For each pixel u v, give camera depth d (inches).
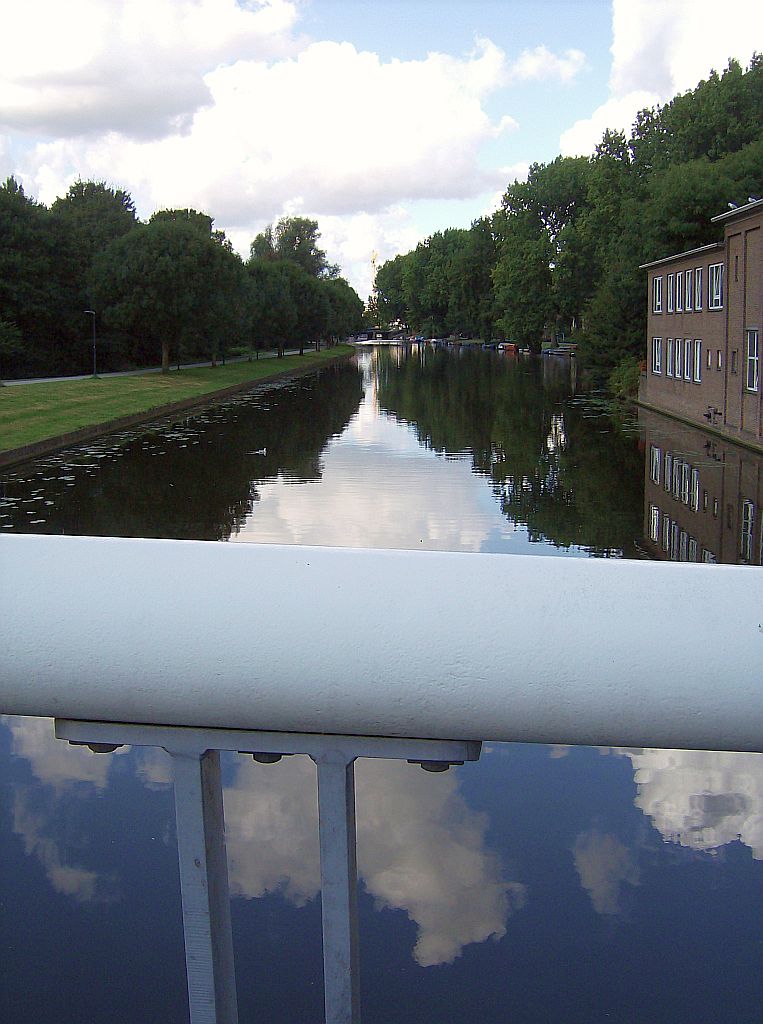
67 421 1368.1
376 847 134.3
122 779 142.3
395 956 103.7
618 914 111.2
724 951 101.7
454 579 27.8
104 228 3152.1
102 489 864.9
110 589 28.2
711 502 768.9
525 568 27.9
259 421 1526.8
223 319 2529.5
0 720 174.7
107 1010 77.4
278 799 147.1
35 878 104.3
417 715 27.6
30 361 2331.4
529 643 27.0
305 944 101.5
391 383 2500.0
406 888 120.3
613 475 925.2
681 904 114.4
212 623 27.7
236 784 153.8
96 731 30.4
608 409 1710.1
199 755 30.2
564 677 26.7
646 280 1999.3
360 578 28.0
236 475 945.5
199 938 31.8
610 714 26.8
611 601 27.0
